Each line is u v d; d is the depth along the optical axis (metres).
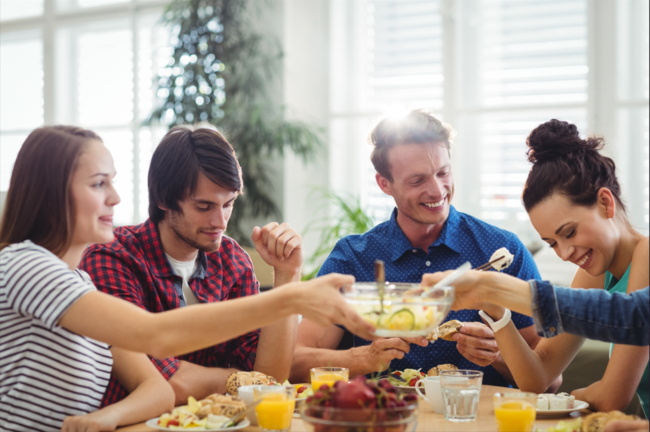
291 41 4.78
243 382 1.32
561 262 4.12
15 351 1.11
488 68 4.39
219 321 1.01
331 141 4.80
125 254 1.53
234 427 1.08
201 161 1.47
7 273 1.06
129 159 5.39
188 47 4.56
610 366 1.29
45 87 5.76
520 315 1.79
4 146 5.96
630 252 1.31
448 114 4.45
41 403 1.12
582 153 1.28
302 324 1.93
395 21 4.66
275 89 4.71
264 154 4.64
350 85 4.78
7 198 1.13
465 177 4.42
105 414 1.10
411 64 4.62
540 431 1.05
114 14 5.48
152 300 1.56
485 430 1.11
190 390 1.42
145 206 5.32
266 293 1.03
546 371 1.46
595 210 1.26
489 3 4.37
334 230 3.79
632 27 4.06
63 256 1.15
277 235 1.49
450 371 1.23
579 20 4.16
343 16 4.79
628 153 4.06
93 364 1.20
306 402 0.97
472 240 1.93
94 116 5.58
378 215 4.56
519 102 4.30
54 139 1.12
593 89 4.11
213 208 1.51
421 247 1.95
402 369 1.87
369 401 0.89
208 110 4.47
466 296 1.12
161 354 1.02
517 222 4.24
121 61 5.51
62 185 1.10
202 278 1.67
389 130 1.83
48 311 1.03
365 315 0.98
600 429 1.02
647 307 1.06
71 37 5.73
